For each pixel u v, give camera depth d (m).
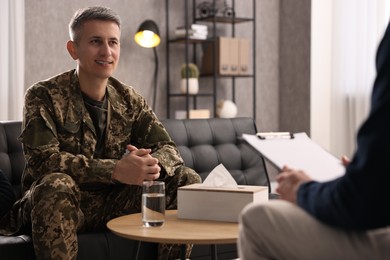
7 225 2.39
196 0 5.42
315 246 1.21
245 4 5.68
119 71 5.02
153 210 1.90
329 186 1.18
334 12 5.51
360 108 5.42
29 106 2.38
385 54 1.13
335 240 1.20
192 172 2.46
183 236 1.75
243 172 3.36
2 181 2.44
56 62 4.73
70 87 2.48
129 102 2.61
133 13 5.08
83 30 2.48
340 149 5.55
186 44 5.08
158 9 5.22
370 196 1.07
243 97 5.71
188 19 5.41
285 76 5.82
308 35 5.55
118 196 2.47
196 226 1.90
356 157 1.12
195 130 3.25
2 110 4.39
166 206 2.44
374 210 1.08
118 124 2.57
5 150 2.63
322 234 1.21
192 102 5.46
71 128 2.43
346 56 5.50
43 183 2.14
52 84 2.46
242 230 1.29
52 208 2.10
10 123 2.69
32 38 4.62
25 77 4.60
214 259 2.26
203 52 5.41
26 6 4.58
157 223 1.90
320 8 5.56
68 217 2.12
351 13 5.46
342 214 1.13
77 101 2.47
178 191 2.04
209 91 5.55
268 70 5.82
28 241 2.19
